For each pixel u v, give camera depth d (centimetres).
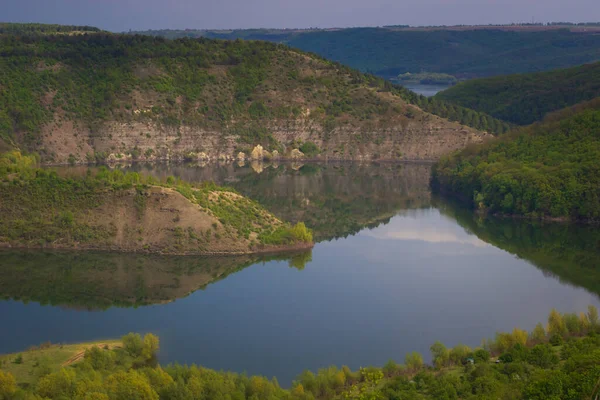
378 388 9319
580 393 8512
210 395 8850
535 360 9788
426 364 10431
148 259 16825
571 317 11344
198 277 15600
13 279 15250
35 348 11162
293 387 9338
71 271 15838
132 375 8988
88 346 11138
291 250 17900
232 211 18812
